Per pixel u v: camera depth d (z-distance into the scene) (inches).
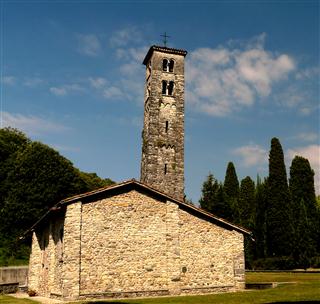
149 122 1925.4
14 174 1958.7
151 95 1957.4
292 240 2071.9
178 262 1053.2
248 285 1170.0
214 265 1093.1
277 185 2204.7
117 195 1037.8
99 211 1008.2
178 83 2011.6
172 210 1079.6
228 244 1125.7
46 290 1104.8
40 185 1940.2
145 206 1057.5
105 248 992.2
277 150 2272.4
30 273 1238.9
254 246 2267.5
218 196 2156.7
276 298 823.7
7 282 1333.7
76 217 979.3
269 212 2181.3
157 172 1870.1
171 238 1060.5
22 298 1042.7
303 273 1726.1
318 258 2033.7
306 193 2367.1
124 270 997.2
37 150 2005.4
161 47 2025.1
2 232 1856.5
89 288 954.7
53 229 1109.1
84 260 965.8
